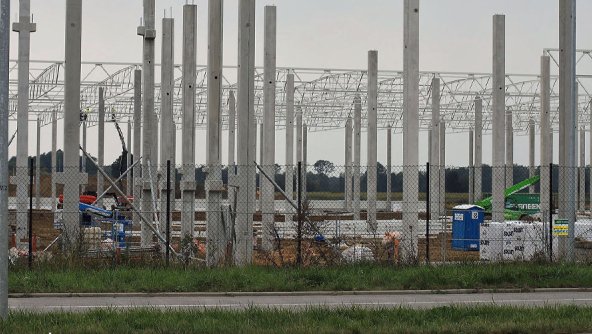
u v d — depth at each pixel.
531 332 23.38
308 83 101.56
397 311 26.16
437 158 91.06
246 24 44.25
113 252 39.91
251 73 44.28
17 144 52.50
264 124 55.97
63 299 31.78
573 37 44.16
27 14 44.25
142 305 29.20
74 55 41.69
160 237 43.69
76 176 41.34
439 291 34.44
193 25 51.19
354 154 101.62
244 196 43.50
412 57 46.44
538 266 38.19
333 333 22.80
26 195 53.22
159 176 60.81
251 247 43.22
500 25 64.31
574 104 43.88
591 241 46.03
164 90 56.22
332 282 34.91
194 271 36.41
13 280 33.62
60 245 41.97
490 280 35.78
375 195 78.06
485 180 152.88
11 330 22.58
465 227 61.50
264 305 29.25
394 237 44.69
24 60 44.84
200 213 98.69
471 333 23.16
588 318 24.86
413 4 46.47
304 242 45.31
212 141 43.59
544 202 77.81
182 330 22.91
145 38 53.06
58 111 112.94
